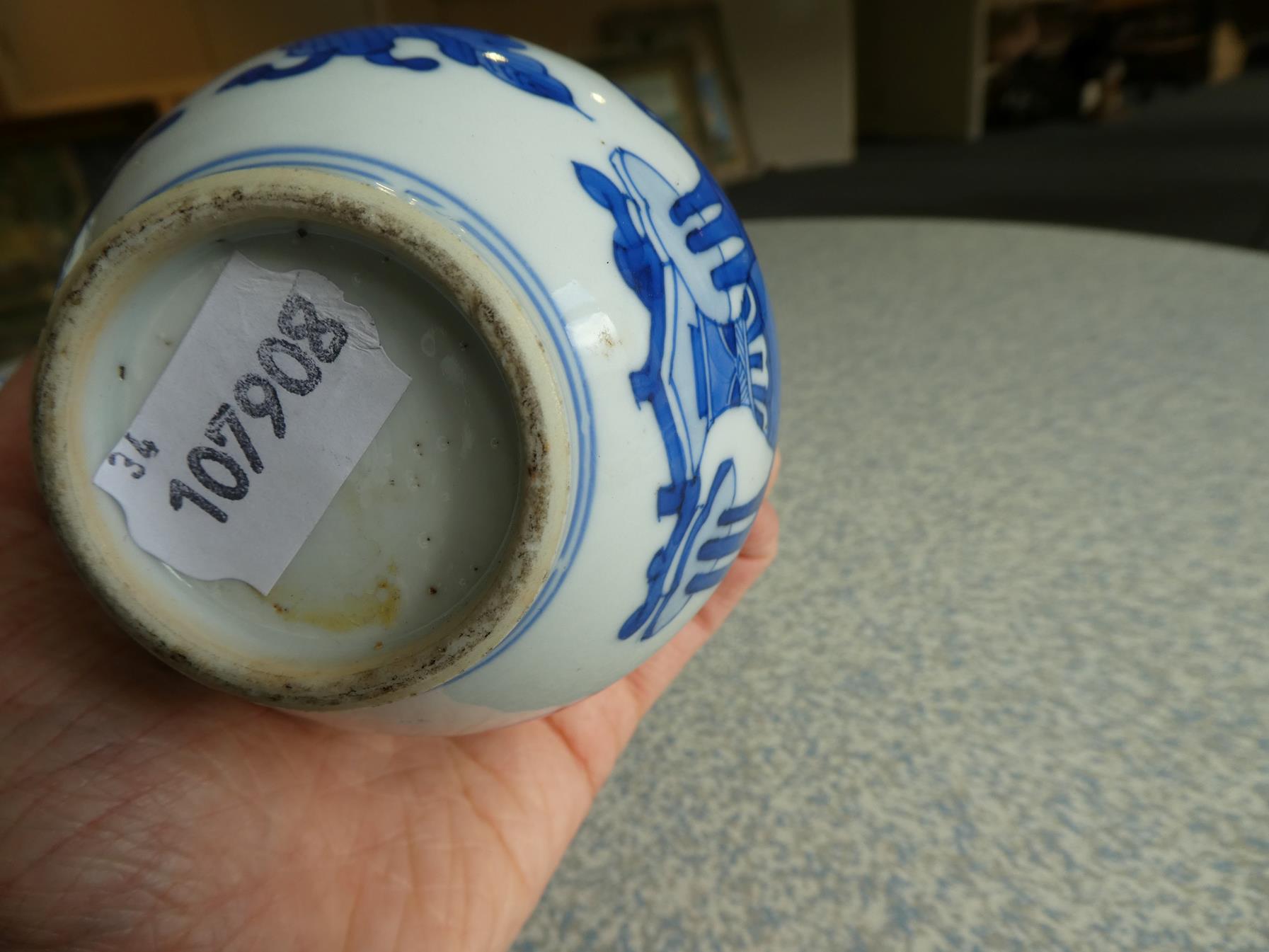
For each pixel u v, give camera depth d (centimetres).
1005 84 111
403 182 10
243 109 11
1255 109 103
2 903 13
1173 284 37
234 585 11
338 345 10
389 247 10
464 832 15
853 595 22
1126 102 114
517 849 15
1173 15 119
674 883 15
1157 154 87
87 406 10
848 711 18
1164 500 24
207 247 10
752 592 22
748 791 17
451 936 14
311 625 11
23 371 17
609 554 11
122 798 13
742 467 12
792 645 20
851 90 98
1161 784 16
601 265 10
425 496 10
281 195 9
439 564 10
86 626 14
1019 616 20
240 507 11
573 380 10
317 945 14
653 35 86
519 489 10
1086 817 16
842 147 100
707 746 18
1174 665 19
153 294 10
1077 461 26
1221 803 16
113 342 10
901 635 20
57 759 13
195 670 11
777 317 38
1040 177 83
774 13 92
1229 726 17
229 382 10
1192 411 28
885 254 44
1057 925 14
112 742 14
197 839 14
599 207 11
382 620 11
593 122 11
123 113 58
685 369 11
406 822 15
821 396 31
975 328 35
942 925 14
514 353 10
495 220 10
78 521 10
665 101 87
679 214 12
